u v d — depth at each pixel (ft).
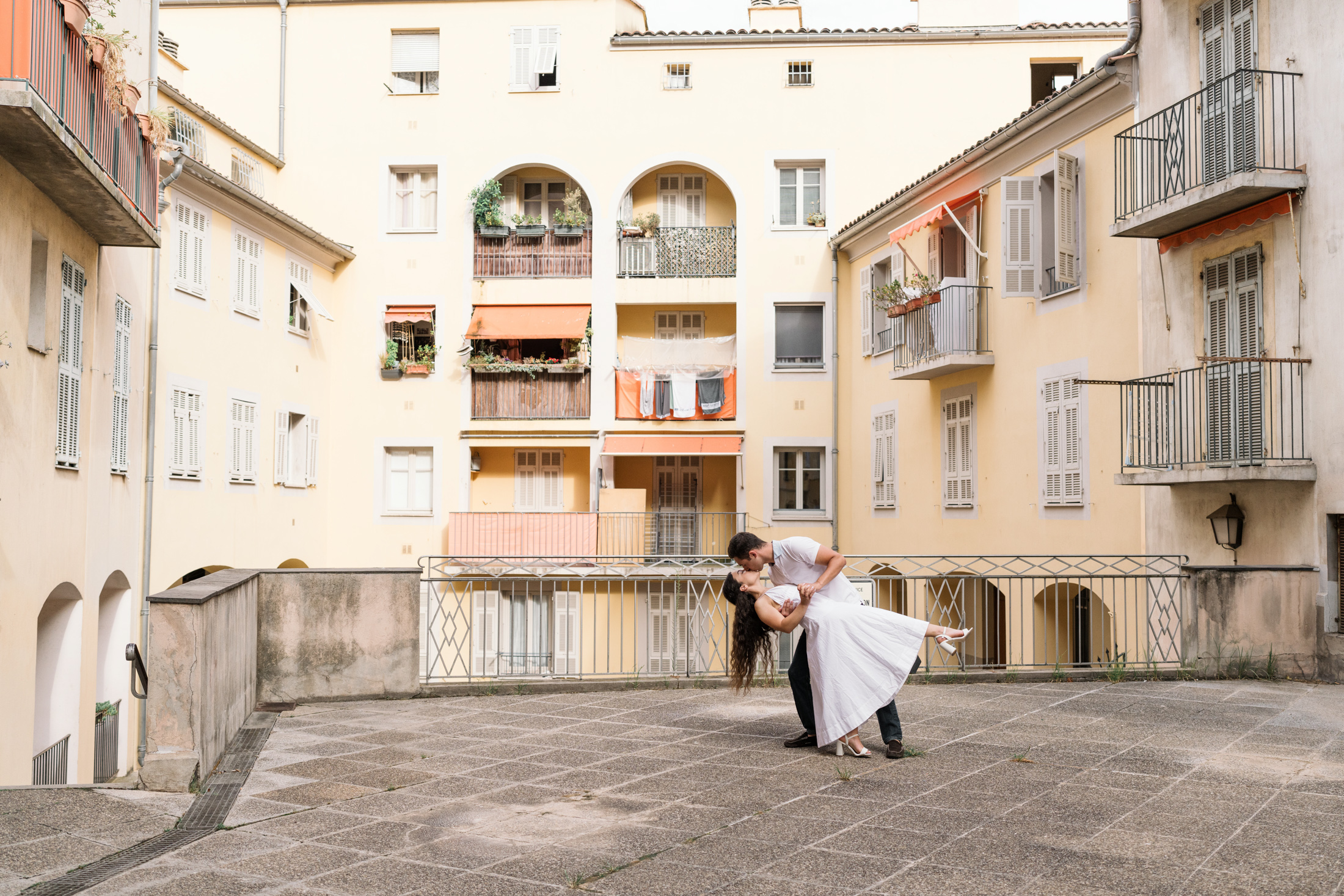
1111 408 48.96
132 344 51.90
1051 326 54.24
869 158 83.92
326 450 82.84
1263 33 39.83
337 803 20.04
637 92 85.05
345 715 30.17
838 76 84.38
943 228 66.18
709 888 14.89
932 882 14.94
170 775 21.33
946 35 83.25
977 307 61.31
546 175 87.25
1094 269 50.49
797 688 24.31
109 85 36.88
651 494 87.40
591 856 16.47
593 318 84.12
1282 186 37.68
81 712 43.32
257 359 70.03
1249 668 35.29
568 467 86.22
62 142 31.83
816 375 83.66
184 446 59.88
